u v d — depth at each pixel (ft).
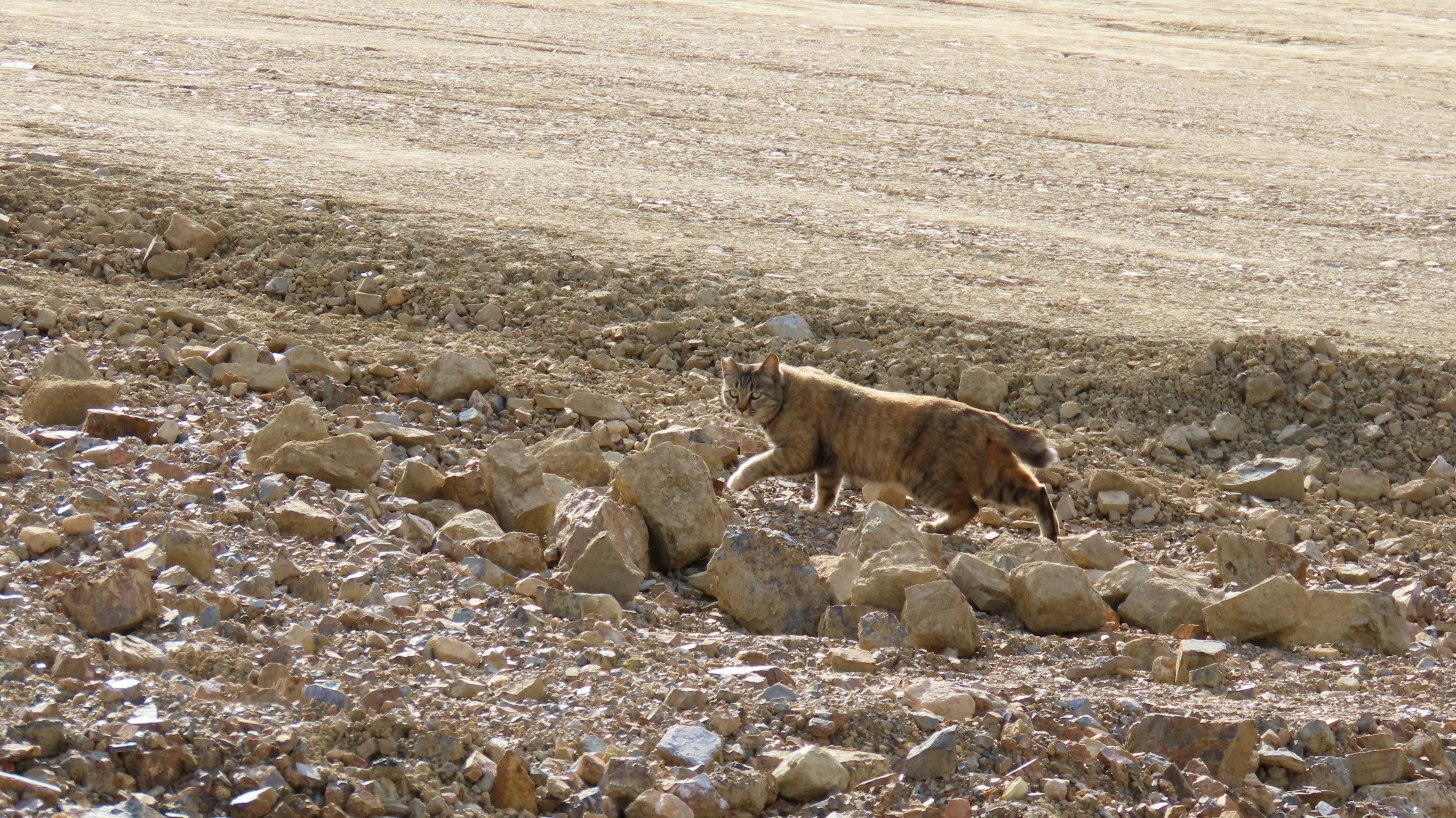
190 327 124.36
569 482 94.94
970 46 401.29
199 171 172.14
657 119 262.47
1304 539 111.55
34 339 114.93
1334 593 83.61
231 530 74.08
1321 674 75.87
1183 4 549.54
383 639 61.62
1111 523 113.19
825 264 167.43
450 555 78.84
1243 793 58.44
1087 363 140.46
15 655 49.75
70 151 172.45
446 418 115.03
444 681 57.47
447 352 127.75
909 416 103.19
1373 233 213.05
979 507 104.68
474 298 142.72
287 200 163.32
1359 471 124.77
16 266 134.41
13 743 42.78
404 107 249.55
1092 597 81.56
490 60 310.24
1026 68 368.27
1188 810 56.34
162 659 53.21
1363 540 111.75
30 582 60.29
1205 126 300.40
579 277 150.30
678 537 86.94
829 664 68.69
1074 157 258.78
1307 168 260.42
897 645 73.20
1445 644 85.61
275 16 343.87
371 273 145.59
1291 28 483.92
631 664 63.16
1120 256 188.03
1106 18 496.23
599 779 50.75
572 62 318.24
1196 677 71.77
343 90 258.98
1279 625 81.82
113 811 40.88
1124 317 154.61
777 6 459.32
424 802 46.91
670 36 374.43
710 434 117.70
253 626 61.16
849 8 472.03
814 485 116.16
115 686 48.21
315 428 91.45
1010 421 119.34
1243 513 115.65
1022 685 67.15
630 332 139.95
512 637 65.57
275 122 224.33
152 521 72.74
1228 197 232.73
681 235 175.01
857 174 230.89
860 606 77.51
